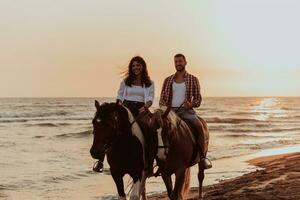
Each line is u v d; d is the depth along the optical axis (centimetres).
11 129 4753
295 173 1520
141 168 808
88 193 1510
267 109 13112
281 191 1132
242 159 2462
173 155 836
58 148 3069
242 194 1147
